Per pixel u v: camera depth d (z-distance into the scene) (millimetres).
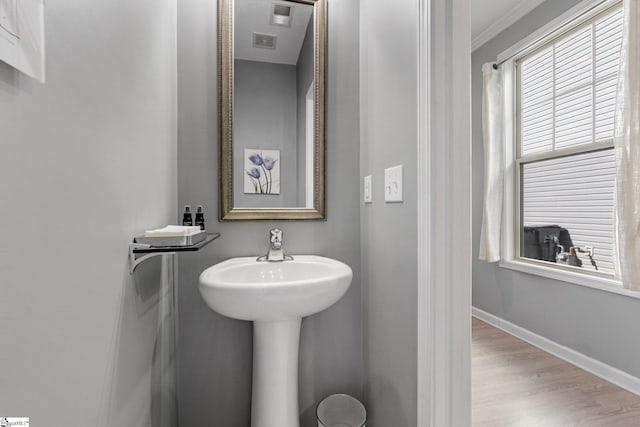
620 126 1786
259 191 1369
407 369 1061
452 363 906
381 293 1261
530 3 2498
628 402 1741
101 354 574
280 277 1255
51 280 428
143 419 816
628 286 1749
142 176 819
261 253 1360
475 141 3053
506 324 2762
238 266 1191
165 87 1075
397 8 1133
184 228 816
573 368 2139
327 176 1443
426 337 931
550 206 2541
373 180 1334
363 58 1443
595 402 1742
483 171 2932
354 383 1453
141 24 818
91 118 544
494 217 2787
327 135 1443
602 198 2189
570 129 2387
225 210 1312
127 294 705
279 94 1395
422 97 949
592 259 2219
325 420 1361
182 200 1282
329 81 1451
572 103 2369
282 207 1390
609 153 2152
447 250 912
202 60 1308
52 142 433
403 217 1092
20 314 368
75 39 495
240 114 1355
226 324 1309
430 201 911
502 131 2832
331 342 1434
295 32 1414
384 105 1233
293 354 1145
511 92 2828
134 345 750
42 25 396
